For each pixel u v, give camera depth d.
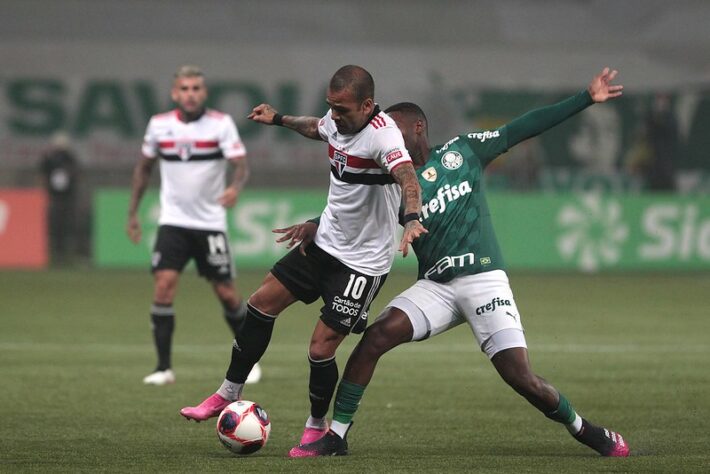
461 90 83.62
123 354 37.09
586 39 95.50
